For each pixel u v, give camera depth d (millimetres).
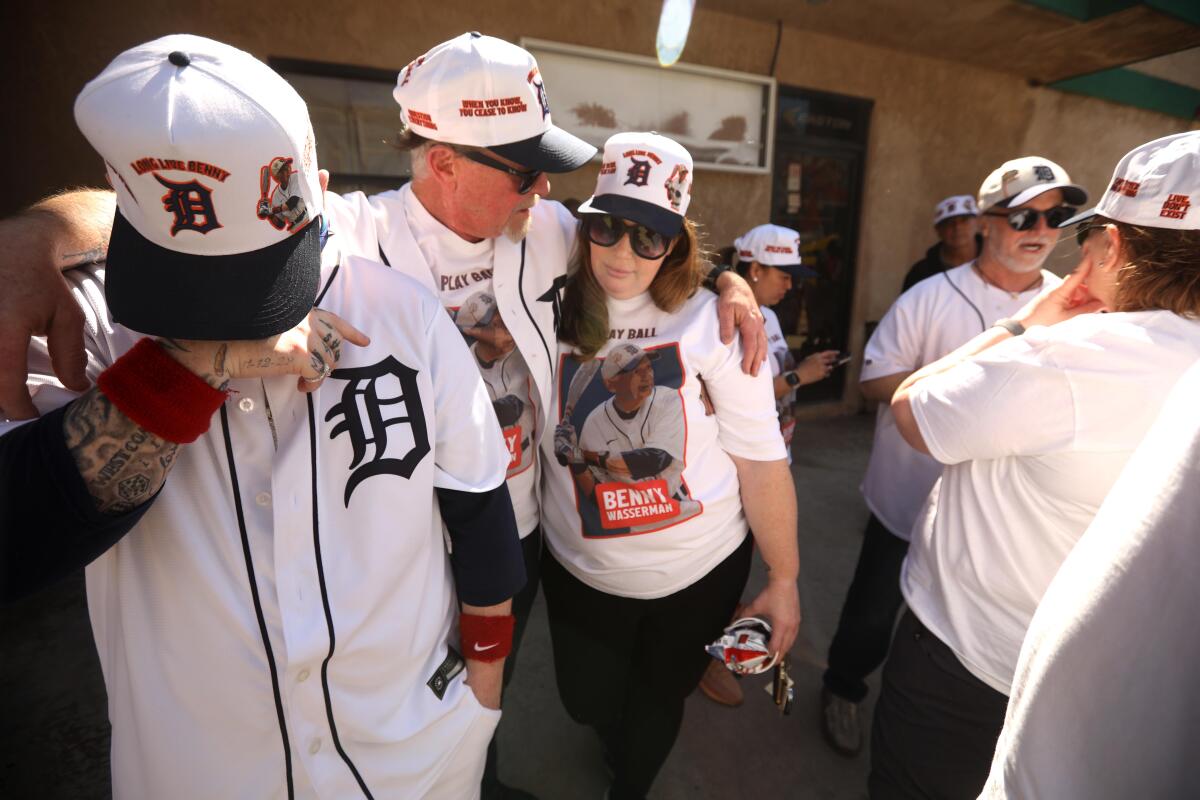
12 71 3094
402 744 898
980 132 5633
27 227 719
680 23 4090
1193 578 526
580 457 1397
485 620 1000
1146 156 1014
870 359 2209
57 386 717
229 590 760
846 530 3559
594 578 1479
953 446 1198
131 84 564
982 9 4254
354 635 809
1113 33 4637
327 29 3373
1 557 629
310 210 675
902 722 1381
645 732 1631
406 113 1183
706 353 1354
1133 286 1032
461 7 3617
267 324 637
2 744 1958
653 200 1228
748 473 1444
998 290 2059
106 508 649
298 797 831
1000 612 1193
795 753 2104
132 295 617
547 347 1374
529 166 1167
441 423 908
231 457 754
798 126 4918
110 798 1807
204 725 797
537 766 1988
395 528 833
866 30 4641
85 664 2285
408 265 1261
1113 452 1005
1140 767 553
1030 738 634
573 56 3973
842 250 5480
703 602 1501
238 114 580
